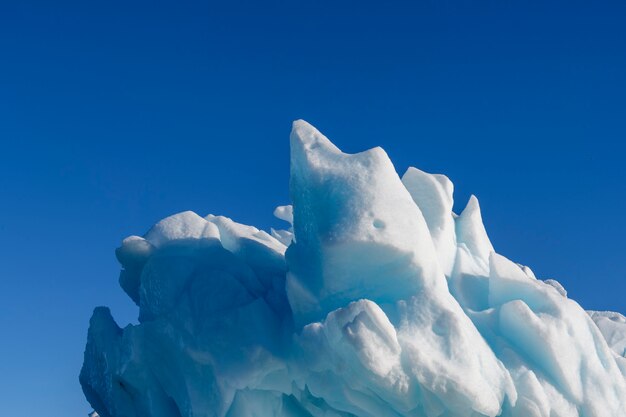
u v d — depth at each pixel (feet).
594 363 41.42
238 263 46.57
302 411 43.14
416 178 49.19
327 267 40.22
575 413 39.50
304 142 44.16
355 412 40.40
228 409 41.75
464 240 50.39
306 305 41.42
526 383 38.58
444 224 47.32
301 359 40.50
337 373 38.78
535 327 40.73
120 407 47.29
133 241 48.26
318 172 42.45
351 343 36.81
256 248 49.19
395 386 37.01
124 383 46.73
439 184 48.78
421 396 37.40
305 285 41.22
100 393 49.44
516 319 41.29
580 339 41.86
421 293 39.65
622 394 41.22
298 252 42.73
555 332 40.91
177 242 47.88
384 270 40.09
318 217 41.29
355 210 40.19
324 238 39.83
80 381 52.16
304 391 42.06
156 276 46.16
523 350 41.16
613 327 56.18
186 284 45.37
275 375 42.11
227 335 42.14
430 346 37.52
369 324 37.09
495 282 44.45
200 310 43.70
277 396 42.60
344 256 39.83
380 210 40.22
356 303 37.70
